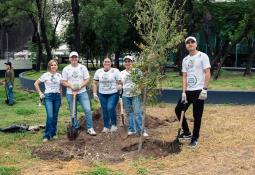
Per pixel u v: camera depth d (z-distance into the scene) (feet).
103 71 36.58
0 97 66.80
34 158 29.43
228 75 96.58
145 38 30.81
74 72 35.60
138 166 26.99
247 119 41.93
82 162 28.25
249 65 95.04
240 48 127.13
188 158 28.58
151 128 38.34
